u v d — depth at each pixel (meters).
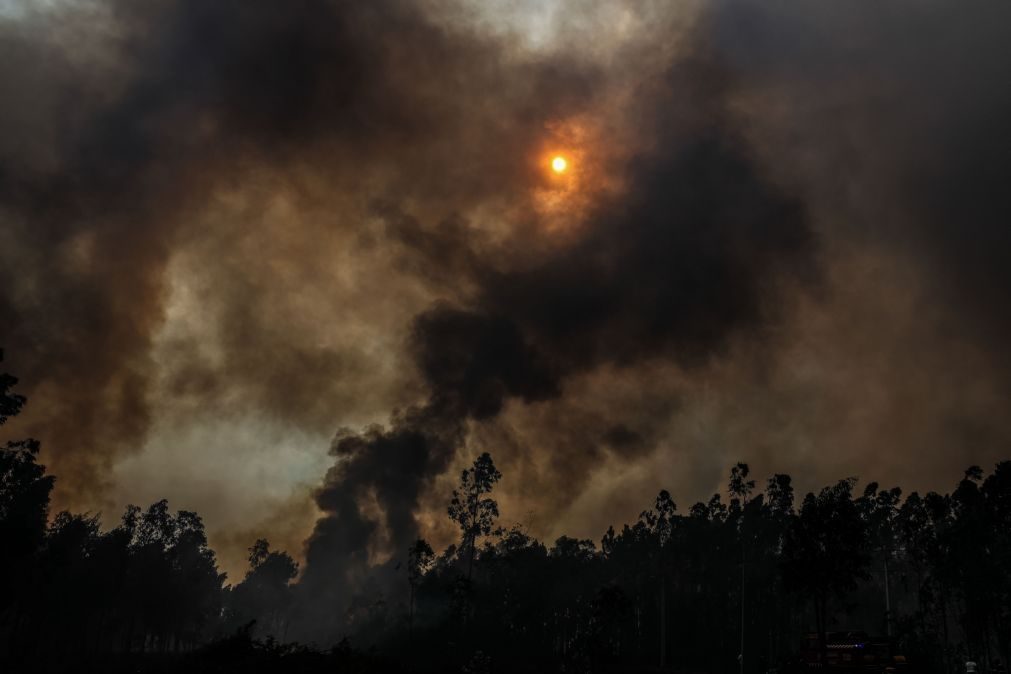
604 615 69.19
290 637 108.06
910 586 91.62
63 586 75.56
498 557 94.31
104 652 82.38
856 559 47.53
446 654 76.56
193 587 101.50
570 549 106.69
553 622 92.00
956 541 60.28
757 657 76.94
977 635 57.69
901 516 74.69
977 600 57.34
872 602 91.56
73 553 79.31
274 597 118.38
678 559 88.44
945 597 62.88
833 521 48.66
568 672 68.56
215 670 32.88
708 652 82.50
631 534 99.25
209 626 112.44
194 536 106.69
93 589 77.50
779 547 83.19
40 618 73.12
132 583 85.25
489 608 87.81
